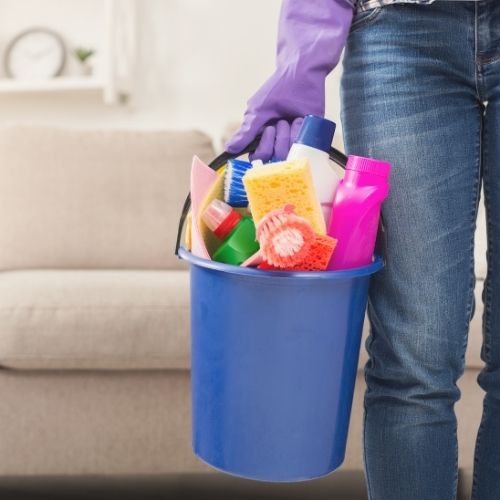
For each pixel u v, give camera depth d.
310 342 1.13
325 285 1.12
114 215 2.60
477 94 1.23
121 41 3.55
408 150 1.23
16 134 2.66
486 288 1.31
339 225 1.15
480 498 1.35
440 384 1.26
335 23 1.23
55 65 3.60
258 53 3.54
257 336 1.13
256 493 2.21
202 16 3.55
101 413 2.03
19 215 2.56
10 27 3.63
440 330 1.24
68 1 3.61
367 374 1.35
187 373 2.06
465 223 1.25
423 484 1.29
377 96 1.25
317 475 1.20
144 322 2.00
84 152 2.66
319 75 1.24
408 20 1.21
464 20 1.19
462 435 2.08
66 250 2.55
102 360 1.99
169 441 2.04
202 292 1.17
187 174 2.69
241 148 1.25
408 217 1.23
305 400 1.15
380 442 1.31
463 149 1.24
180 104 3.57
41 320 1.98
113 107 3.59
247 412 1.16
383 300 1.28
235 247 1.17
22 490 2.20
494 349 1.30
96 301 2.02
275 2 3.53
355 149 1.29
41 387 2.02
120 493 2.19
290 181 1.09
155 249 2.60
